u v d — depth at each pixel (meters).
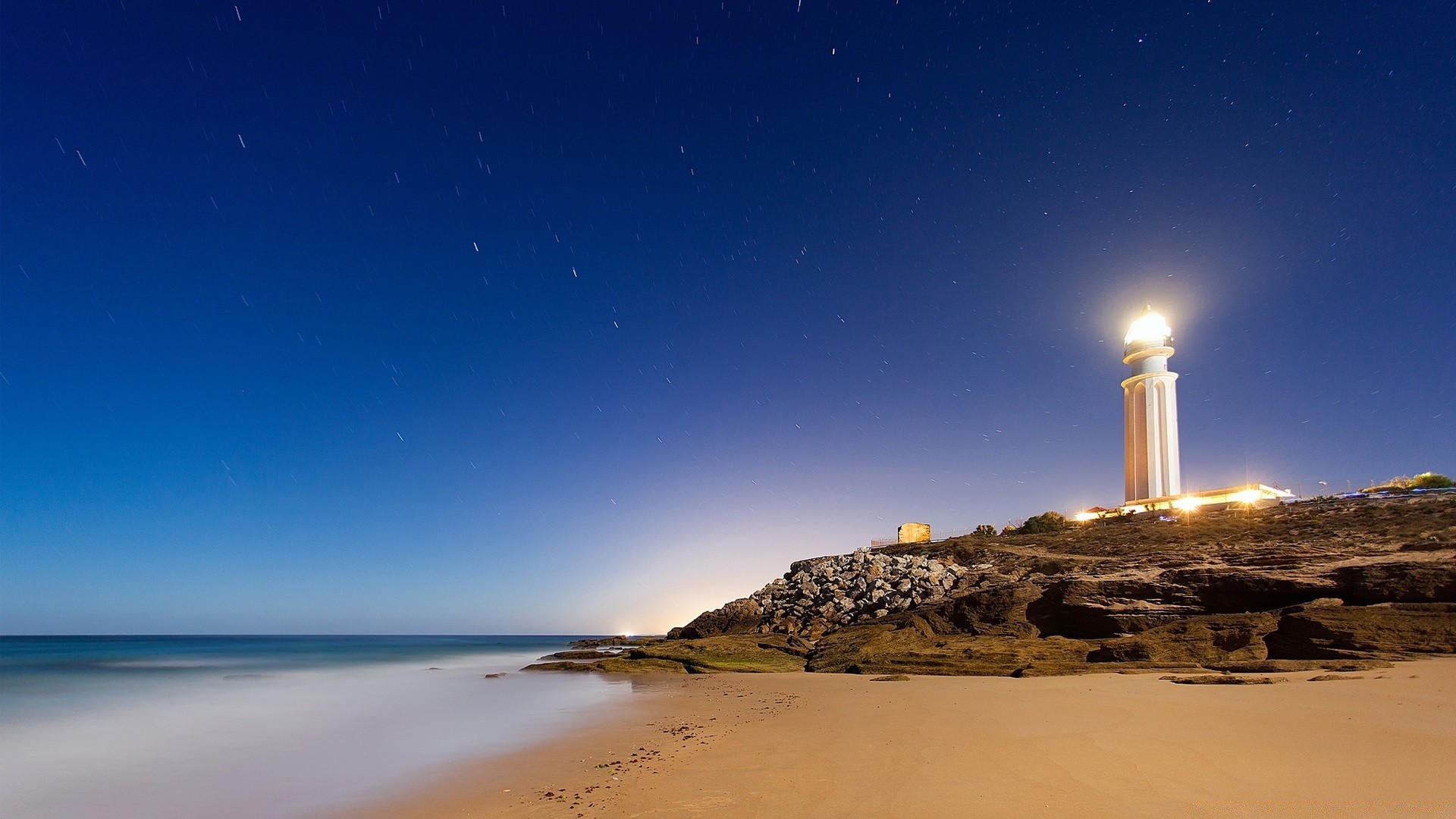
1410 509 36.91
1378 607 24.17
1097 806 8.74
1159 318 67.62
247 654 71.75
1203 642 25.14
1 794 13.64
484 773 13.72
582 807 10.55
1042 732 13.54
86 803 12.95
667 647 40.50
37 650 82.38
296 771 15.00
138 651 77.69
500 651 77.94
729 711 20.31
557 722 20.14
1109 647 26.14
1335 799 8.59
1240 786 9.30
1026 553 46.03
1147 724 13.66
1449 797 8.59
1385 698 15.55
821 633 41.94
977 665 27.08
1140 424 66.50
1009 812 8.71
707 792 10.70
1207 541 40.47
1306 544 33.56
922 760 11.69
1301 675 19.48
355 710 24.91
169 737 19.66
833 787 10.41
